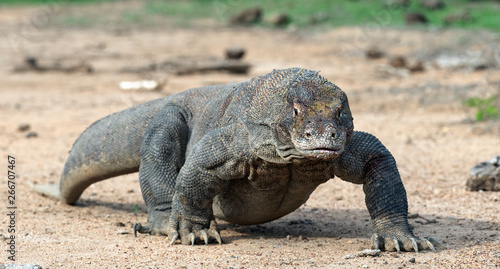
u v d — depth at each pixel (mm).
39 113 48969
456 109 47750
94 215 23297
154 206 19984
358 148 17266
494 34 79500
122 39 90938
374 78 61469
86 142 23250
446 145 36625
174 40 90312
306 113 15023
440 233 19219
